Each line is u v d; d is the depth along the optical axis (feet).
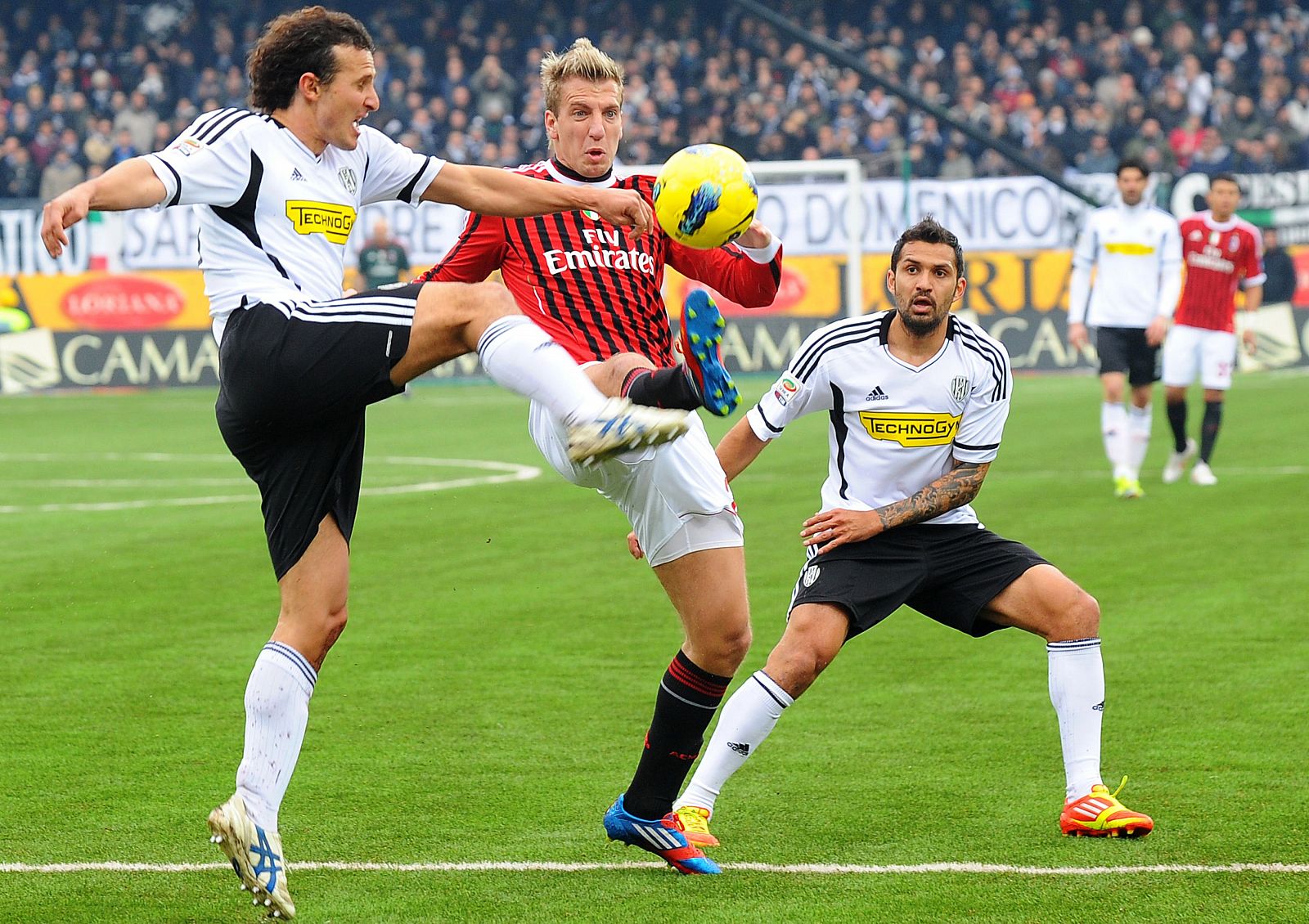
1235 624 50.70
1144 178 81.66
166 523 75.77
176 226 158.81
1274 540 66.39
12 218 158.51
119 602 56.70
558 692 43.50
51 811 33.32
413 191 29.19
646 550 30.32
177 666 46.91
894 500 33.76
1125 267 81.61
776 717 31.55
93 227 158.81
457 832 31.91
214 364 159.02
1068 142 169.48
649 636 50.49
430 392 159.53
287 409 26.86
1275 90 176.65
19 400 152.25
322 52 27.43
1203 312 84.99
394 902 27.84
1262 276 85.71
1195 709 40.70
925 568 33.06
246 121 27.45
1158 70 181.68
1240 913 26.53
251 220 27.32
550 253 31.09
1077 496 81.10
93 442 114.62
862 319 33.71
